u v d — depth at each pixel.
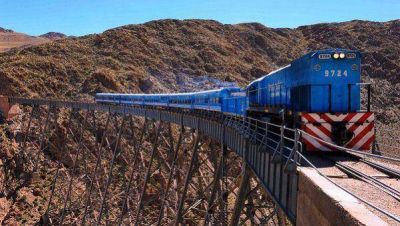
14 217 47.88
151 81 89.94
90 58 99.69
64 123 61.38
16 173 55.00
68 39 114.19
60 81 84.25
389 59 111.81
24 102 63.25
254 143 18.22
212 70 109.62
